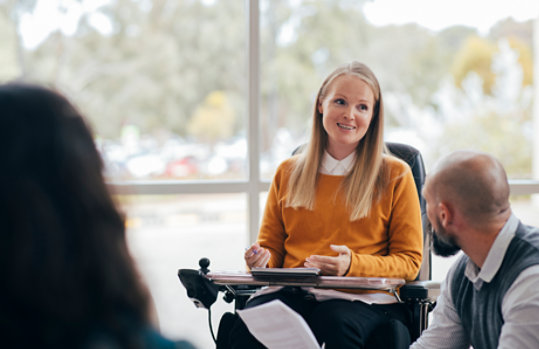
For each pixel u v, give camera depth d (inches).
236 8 261.4
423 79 235.3
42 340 21.5
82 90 224.2
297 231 80.7
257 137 111.7
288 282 68.1
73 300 22.0
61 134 23.8
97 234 23.4
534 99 233.5
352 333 66.4
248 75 111.2
